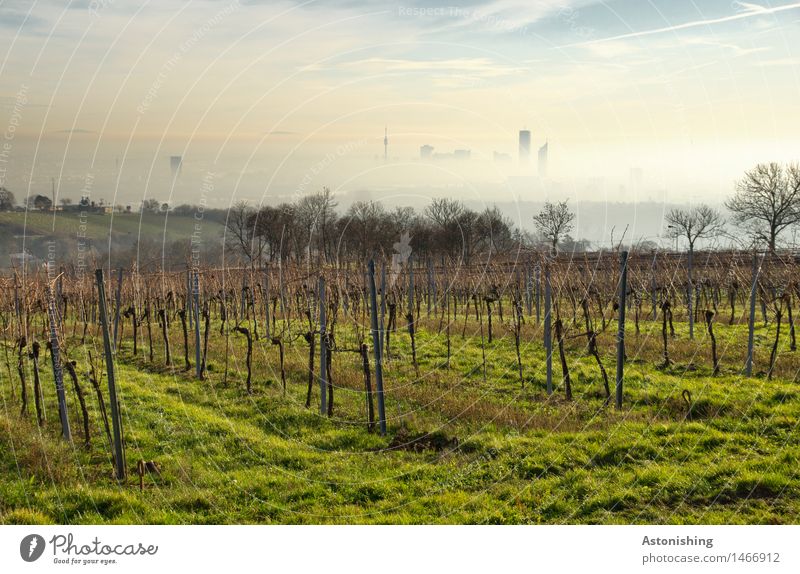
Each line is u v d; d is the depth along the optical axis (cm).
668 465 996
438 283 2977
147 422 1259
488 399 1403
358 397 1458
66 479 974
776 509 866
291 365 1741
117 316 1958
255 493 950
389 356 1811
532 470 1009
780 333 2055
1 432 1140
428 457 1095
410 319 2231
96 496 918
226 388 1559
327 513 879
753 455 1028
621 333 1325
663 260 2641
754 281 1559
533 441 1119
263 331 2377
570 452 1059
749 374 1528
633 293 2312
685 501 896
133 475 1006
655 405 1330
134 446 1134
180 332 2473
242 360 1873
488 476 995
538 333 2083
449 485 970
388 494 948
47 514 870
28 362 1652
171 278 2873
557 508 888
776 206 3778
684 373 1568
